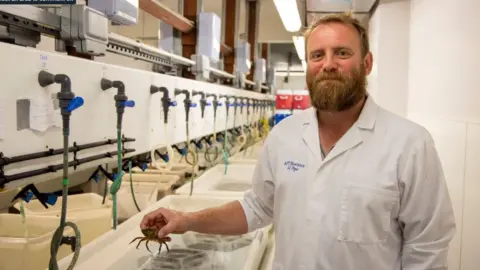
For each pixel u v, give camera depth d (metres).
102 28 1.66
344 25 1.39
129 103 1.66
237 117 4.52
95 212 2.10
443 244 1.32
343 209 1.37
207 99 3.21
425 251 1.32
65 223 1.24
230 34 5.08
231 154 4.68
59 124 1.40
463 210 1.82
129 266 1.75
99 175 1.89
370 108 1.46
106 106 1.71
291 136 1.54
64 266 1.62
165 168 2.64
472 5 1.76
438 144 2.29
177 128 2.54
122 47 2.28
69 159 1.46
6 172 1.20
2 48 1.16
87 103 1.57
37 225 1.90
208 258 1.90
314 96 1.40
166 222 1.58
